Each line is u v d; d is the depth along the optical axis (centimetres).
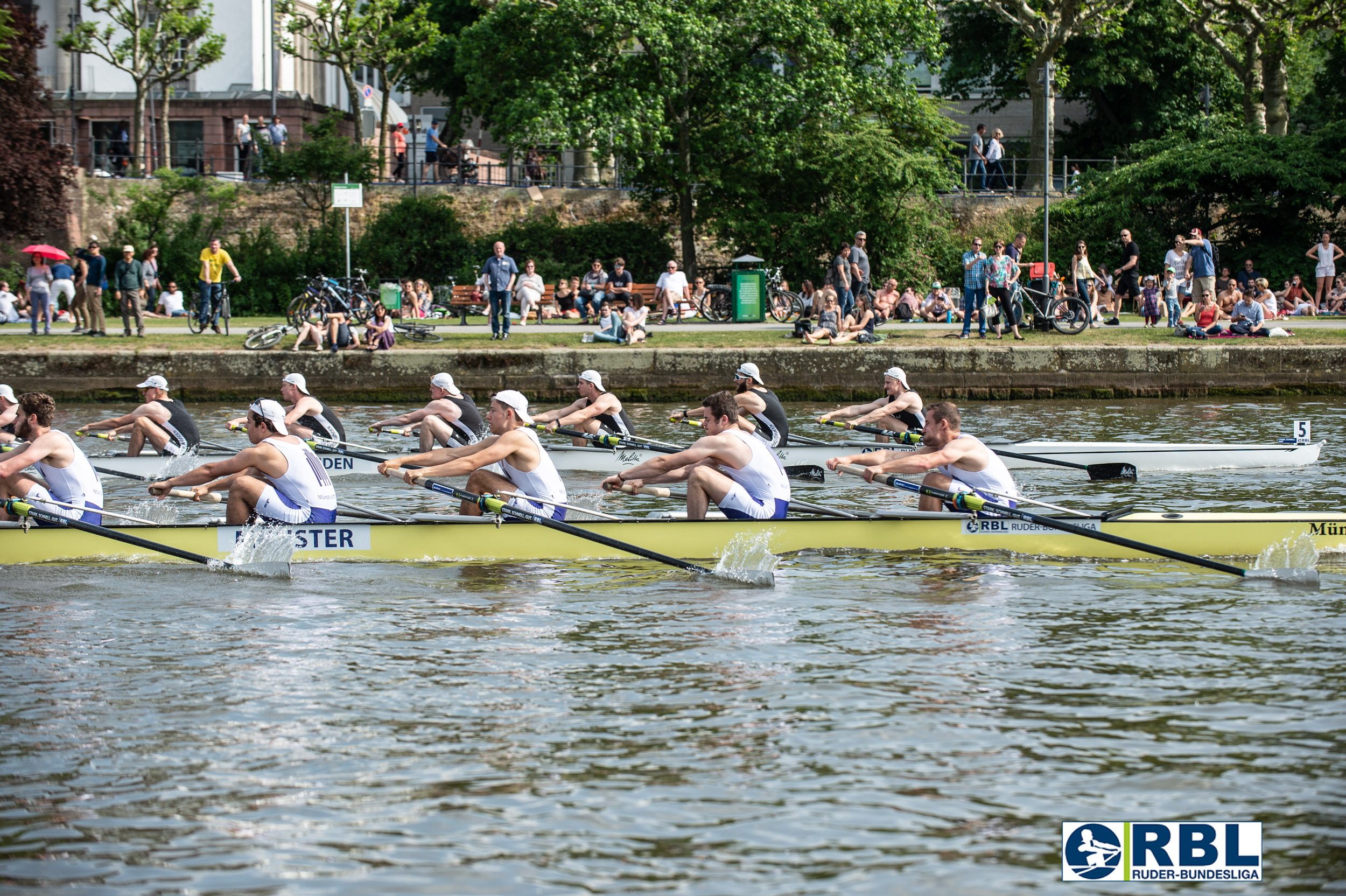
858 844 756
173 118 5741
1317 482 1928
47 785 833
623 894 702
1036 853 746
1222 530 1452
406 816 792
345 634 1160
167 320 4178
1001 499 1488
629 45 4584
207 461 2052
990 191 5500
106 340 3403
